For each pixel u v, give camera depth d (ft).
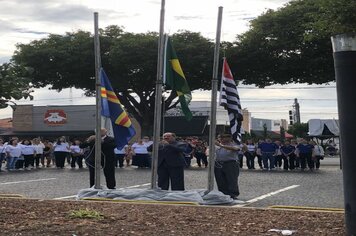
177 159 41.47
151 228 24.34
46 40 129.70
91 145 45.85
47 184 56.49
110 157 44.24
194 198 36.96
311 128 109.50
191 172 78.54
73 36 130.52
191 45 116.98
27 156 86.99
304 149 83.35
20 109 212.23
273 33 110.22
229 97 39.01
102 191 39.34
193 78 124.88
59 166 90.94
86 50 125.90
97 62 41.04
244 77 123.44
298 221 26.35
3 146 83.92
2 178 66.13
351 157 21.11
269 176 69.46
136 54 119.14
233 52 115.03
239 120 39.34
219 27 38.34
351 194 21.18
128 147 90.22
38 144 92.32
